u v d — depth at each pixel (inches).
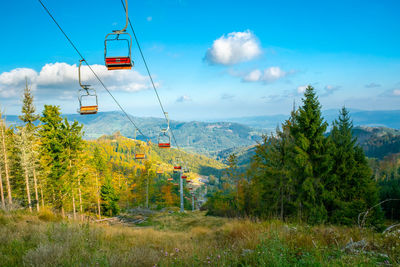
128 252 237.5
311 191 769.6
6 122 1245.1
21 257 205.0
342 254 157.2
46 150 1088.8
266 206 861.2
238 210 1055.0
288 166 859.4
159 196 3070.9
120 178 2429.9
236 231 313.7
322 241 209.6
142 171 2610.7
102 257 189.3
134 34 358.9
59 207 1182.9
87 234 311.4
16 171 1243.2
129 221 1514.5
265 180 911.0
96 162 1855.3
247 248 215.5
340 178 828.0
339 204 747.4
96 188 1622.8
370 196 776.3
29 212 630.5
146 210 2196.1
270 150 924.0
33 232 314.3
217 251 196.4
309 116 845.2
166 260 183.2
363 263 135.0
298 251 182.2
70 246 232.8
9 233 300.5
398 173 4372.5
